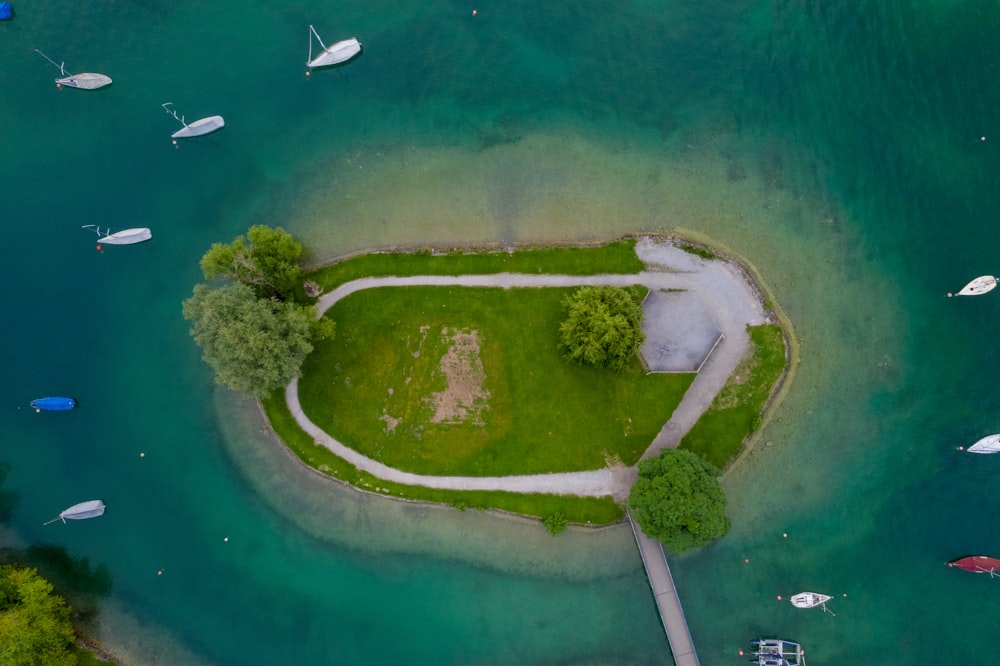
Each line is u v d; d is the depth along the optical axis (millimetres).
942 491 58031
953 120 60281
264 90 63031
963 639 56906
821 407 58688
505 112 61969
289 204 62031
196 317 53906
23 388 60969
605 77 61969
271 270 56312
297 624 58844
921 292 59344
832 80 61125
